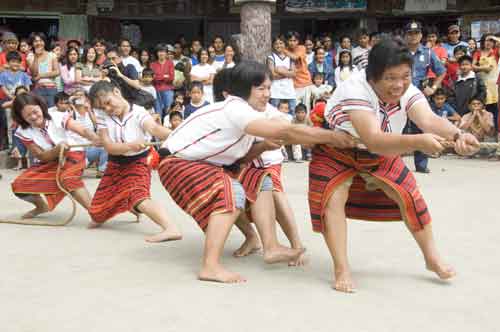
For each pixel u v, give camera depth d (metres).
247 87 3.48
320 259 3.93
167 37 15.04
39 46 9.24
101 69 9.02
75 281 3.43
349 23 14.37
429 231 3.39
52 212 5.57
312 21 14.72
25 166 8.85
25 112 4.91
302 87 9.98
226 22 14.34
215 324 2.80
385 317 2.89
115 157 4.61
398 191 3.26
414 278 3.49
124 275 3.55
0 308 3.01
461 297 3.17
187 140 3.60
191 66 9.91
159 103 9.66
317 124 3.85
